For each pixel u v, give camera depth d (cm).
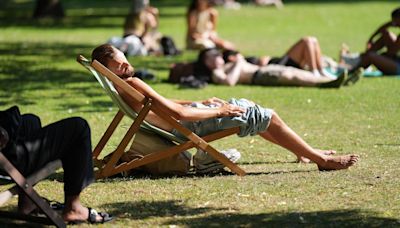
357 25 6081
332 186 1669
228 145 2148
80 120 1418
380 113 2583
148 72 3378
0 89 3167
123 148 1725
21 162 1364
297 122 2467
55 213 1360
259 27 6094
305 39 3206
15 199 1608
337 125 2406
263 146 2133
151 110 1695
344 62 3519
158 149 1777
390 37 3456
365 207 1515
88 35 5528
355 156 1820
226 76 3209
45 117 2586
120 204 1563
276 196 1600
